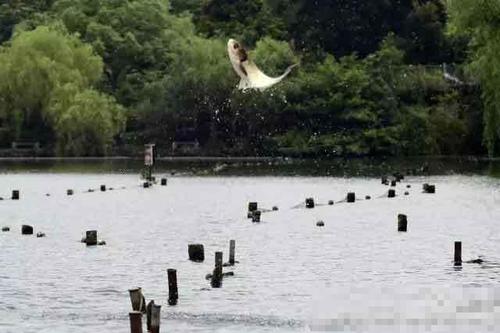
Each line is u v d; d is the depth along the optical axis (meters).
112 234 145.38
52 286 108.44
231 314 96.00
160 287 107.50
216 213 171.00
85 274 114.38
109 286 108.31
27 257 125.25
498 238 138.12
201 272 114.81
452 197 191.88
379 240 137.25
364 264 118.81
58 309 98.69
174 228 151.88
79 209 178.50
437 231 145.62
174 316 95.44
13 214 170.88
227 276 112.06
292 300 100.75
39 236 142.38
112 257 125.12
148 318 89.31
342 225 153.12
